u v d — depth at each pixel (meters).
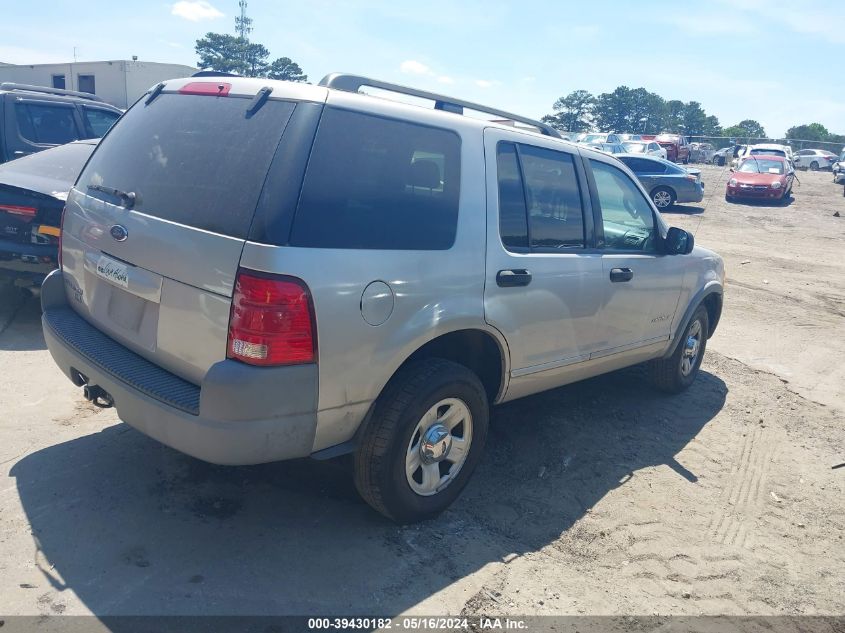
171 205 3.03
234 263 2.72
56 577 2.86
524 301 3.72
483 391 3.57
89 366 3.21
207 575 2.96
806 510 4.14
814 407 5.89
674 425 5.21
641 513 3.89
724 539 3.73
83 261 3.54
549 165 4.05
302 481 3.78
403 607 2.91
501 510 3.77
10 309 6.34
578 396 5.55
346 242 2.89
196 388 2.94
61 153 6.53
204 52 82.31
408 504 3.34
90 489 3.51
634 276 4.62
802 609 3.22
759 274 12.17
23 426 4.11
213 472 3.77
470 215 3.45
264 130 2.91
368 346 2.97
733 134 115.44
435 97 3.63
